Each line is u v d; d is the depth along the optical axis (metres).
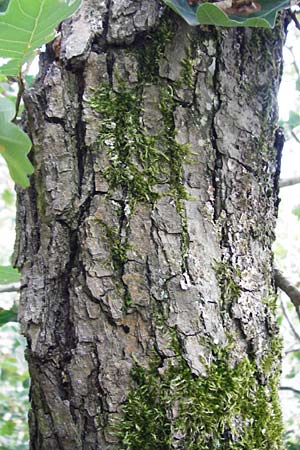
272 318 0.77
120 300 0.71
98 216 0.72
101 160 0.73
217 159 0.75
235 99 0.76
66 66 0.74
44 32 0.67
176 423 0.70
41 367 0.72
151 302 0.71
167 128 0.73
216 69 0.75
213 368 0.71
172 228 0.72
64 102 0.73
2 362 2.01
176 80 0.74
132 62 0.74
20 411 2.08
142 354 0.71
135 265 0.71
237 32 0.77
